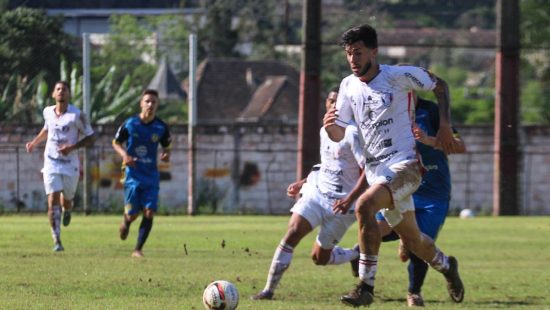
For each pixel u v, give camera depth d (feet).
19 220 198.59
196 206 239.91
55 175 127.13
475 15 268.21
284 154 259.39
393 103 74.13
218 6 310.24
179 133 256.93
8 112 269.85
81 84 271.08
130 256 119.65
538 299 87.86
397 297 88.69
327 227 87.71
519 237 166.50
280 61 579.89
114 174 250.98
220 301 71.36
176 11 490.08
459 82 590.55
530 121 436.35
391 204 74.28
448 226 195.11
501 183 238.48
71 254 120.57
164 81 504.02
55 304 75.61
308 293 88.79
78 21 462.19
